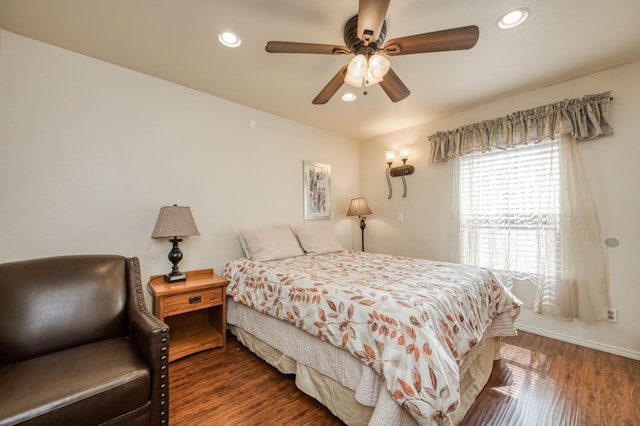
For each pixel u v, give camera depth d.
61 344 1.38
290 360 1.78
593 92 2.26
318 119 3.30
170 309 1.97
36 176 1.79
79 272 1.58
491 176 2.81
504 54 1.98
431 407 1.04
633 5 1.51
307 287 1.67
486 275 2.01
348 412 1.38
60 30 1.70
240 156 2.85
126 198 2.14
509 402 1.58
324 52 1.56
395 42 1.44
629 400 1.59
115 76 2.10
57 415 0.95
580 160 2.30
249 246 2.64
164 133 2.34
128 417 1.12
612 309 2.17
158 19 1.60
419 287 1.57
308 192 3.50
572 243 2.30
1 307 1.30
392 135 3.78
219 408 1.55
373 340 1.24
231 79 2.33
